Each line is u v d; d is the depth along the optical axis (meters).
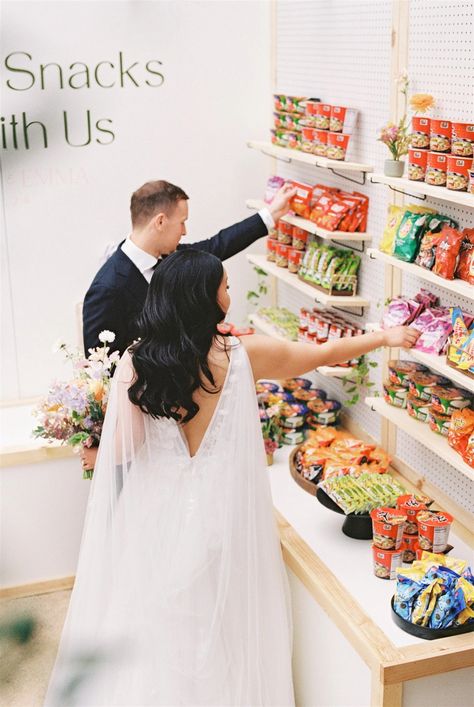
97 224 3.89
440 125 2.33
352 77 3.19
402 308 2.73
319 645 2.48
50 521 3.49
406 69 2.76
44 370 3.97
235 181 4.09
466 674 2.16
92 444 2.72
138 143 3.88
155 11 3.75
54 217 3.81
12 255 3.79
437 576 2.18
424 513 2.43
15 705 1.86
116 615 2.35
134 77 3.79
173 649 2.31
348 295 3.27
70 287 3.91
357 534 2.68
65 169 3.77
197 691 2.33
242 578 2.36
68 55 3.65
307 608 2.55
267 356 2.41
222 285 2.25
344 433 3.36
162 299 2.19
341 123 3.10
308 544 2.65
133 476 2.33
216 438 2.30
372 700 2.11
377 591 2.38
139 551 2.33
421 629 2.13
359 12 3.08
